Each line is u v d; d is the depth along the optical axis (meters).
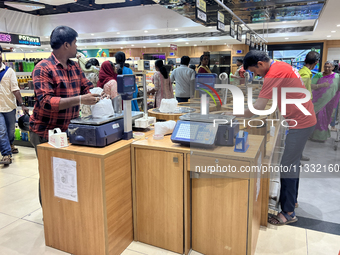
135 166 1.97
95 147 1.83
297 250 1.97
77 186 1.79
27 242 2.08
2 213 2.51
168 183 1.87
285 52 10.71
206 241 1.89
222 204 1.77
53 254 1.95
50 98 1.82
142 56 13.24
